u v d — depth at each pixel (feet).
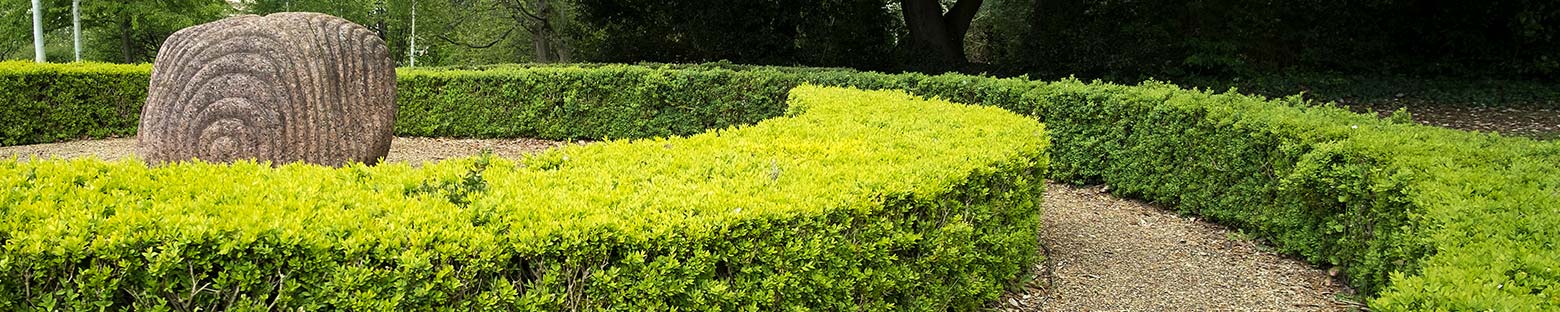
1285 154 17.39
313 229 7.79
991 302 14.29
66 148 30.37
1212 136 19.89
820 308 9.97
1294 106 21.43
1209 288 15.58
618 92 34.09
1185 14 51.08
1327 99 45.01
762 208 9.37
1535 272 8.85
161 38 102.63
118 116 33.09
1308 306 14.61
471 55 98.68
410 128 34.76
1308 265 16.85
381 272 7.56
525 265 8.38
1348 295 14.87
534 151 32.01
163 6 83.05
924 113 19.11
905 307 11.48
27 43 94.27
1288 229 17.22
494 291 7.95
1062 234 19.01
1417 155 15.06
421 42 113.19
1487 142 17.26
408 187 10.15
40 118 31.32
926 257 11.47
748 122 33.30
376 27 112.57
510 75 34.27
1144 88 23.68
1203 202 20.22
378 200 9.24
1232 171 19.20
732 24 54.24
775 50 54.85
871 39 55.47
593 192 9.86
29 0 82.84
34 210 7.88
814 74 34.19
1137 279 16.01
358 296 7.46
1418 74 49.06
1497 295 7.92
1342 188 15.11
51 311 6.93
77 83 31.91
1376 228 13.97
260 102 19.19
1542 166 14.69
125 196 8.94
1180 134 21.07
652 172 11.45
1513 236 10.37
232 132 19.13
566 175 11.07
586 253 8.27
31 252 6.88
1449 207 11.71
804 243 9.59
